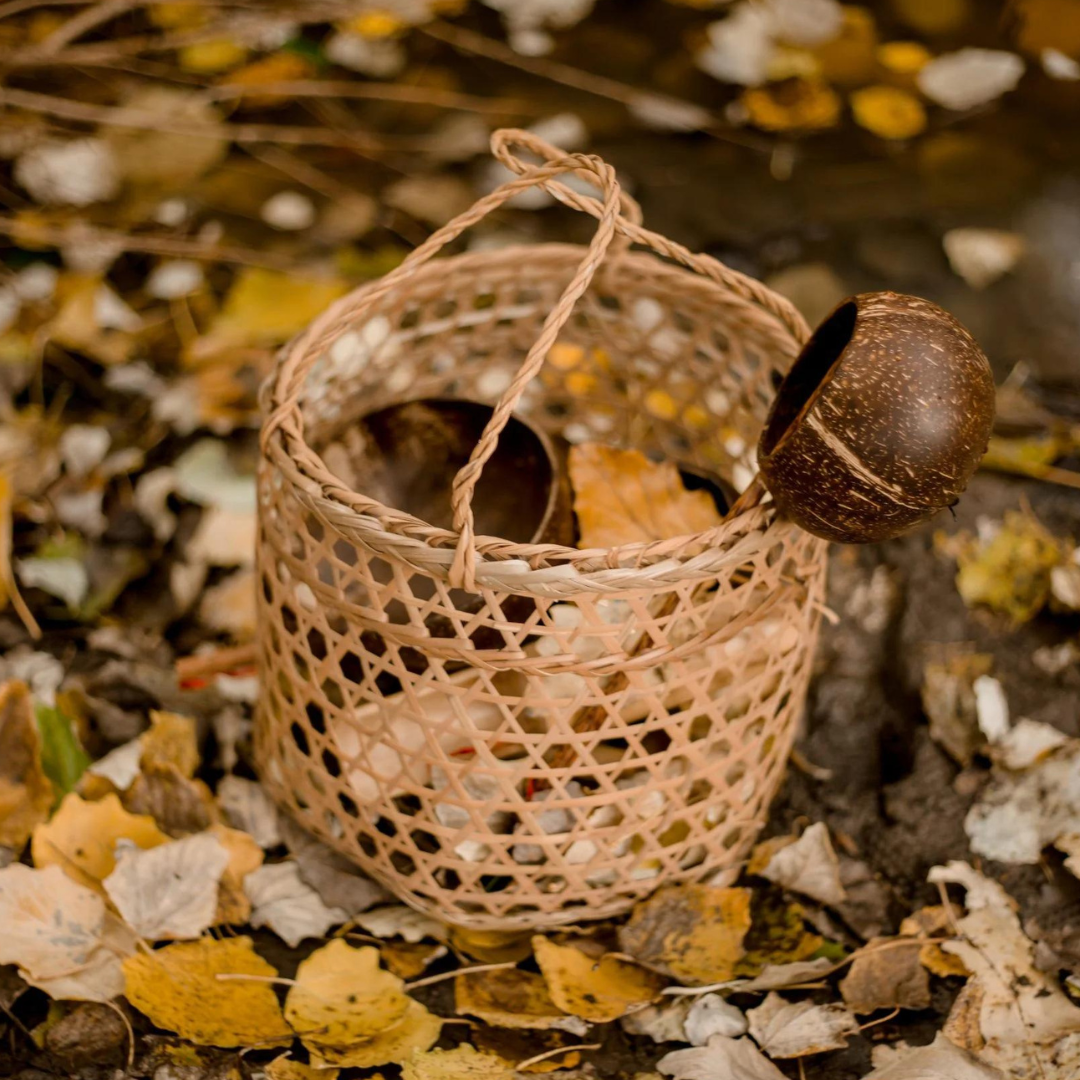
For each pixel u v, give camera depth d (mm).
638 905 1852
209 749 1957
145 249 2303
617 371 1984
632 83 2717
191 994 1821
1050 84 2711
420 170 2504
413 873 1883
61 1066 1807
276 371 1836
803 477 1731
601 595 1735
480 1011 1823
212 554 2061
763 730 1845
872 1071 1806
